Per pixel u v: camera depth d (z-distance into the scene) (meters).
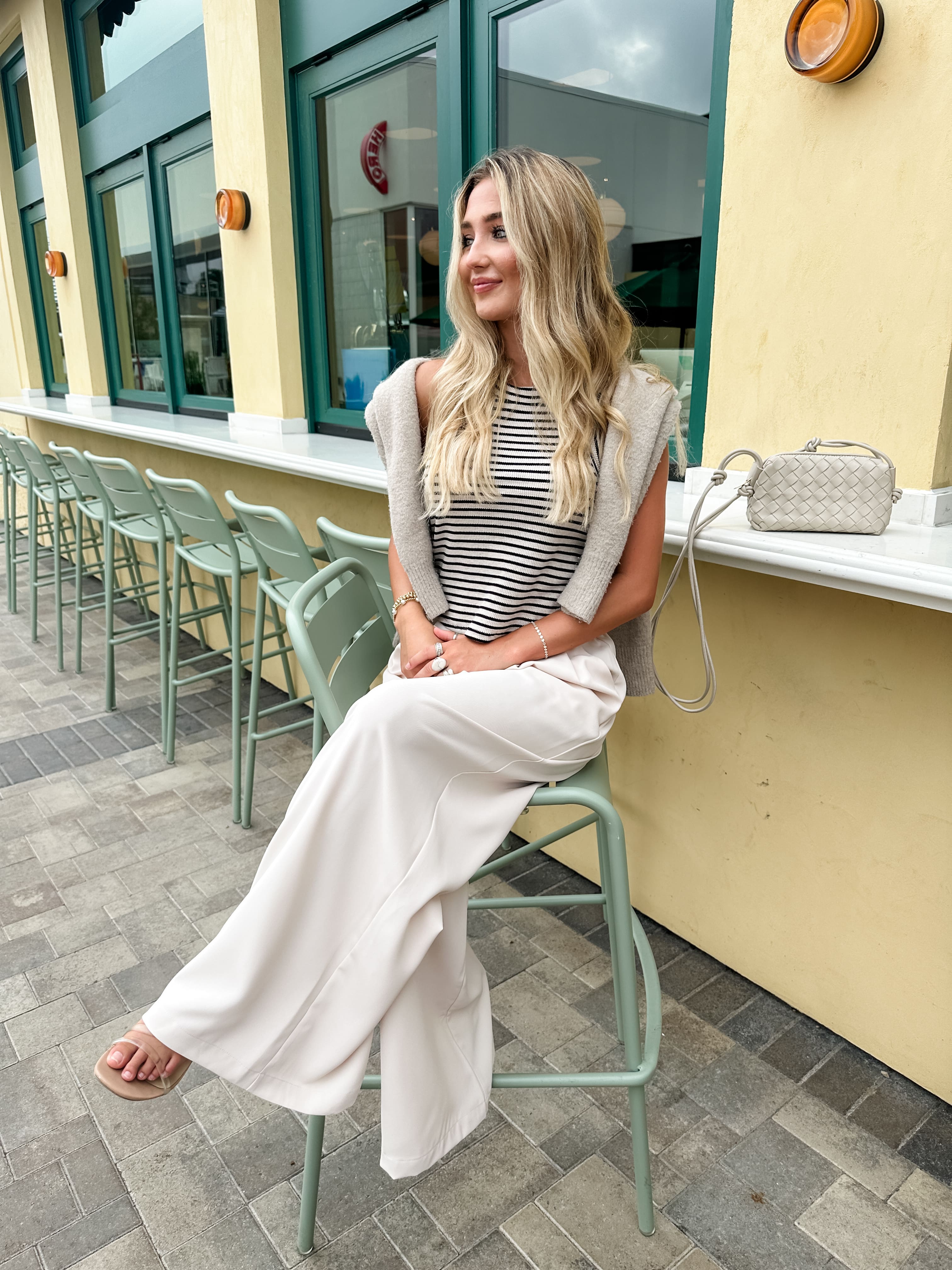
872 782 1.46
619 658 1.45
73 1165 1.41
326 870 1.04
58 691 3.48
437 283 2.67
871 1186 1.36
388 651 1.48
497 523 1.29
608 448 1.24
